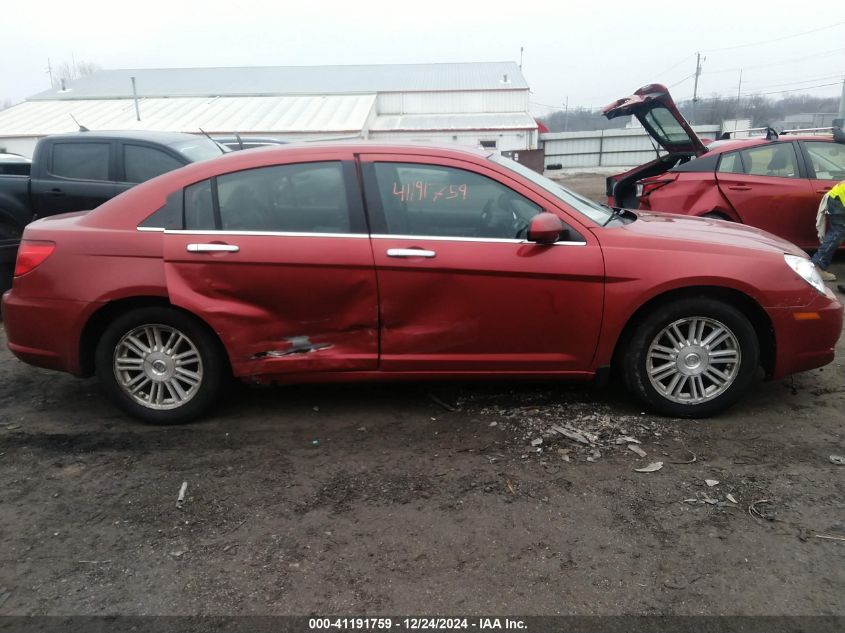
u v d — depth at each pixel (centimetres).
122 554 273
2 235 716
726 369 376
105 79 4328
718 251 365
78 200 714
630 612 234
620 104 820
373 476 329
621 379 403
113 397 390
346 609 239
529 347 372
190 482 328
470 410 402
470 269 358
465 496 309
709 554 264
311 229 366
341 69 4484
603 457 341
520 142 3425
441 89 3759
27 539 284
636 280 359
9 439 379
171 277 363
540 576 254
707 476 321
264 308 368
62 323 375
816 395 413
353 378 381
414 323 369
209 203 371
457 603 241
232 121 3219
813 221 718
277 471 337
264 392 441
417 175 371
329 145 381
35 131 3206
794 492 305
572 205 381
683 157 848
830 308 375
